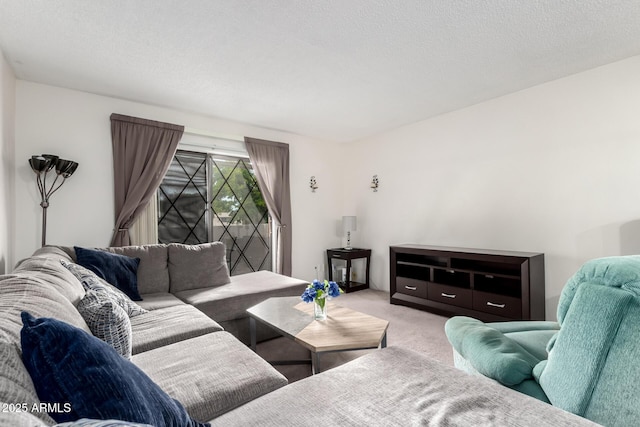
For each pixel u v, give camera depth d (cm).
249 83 290
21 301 95
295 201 465
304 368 226
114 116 313
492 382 110
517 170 323
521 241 320
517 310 283
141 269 280
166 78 278
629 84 257
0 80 220
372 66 260
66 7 183
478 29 210
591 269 100
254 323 246
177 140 352
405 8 187
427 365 123
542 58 252
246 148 410
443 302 338
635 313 86
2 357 61
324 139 499
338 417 93
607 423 87
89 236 303
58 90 291
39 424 45
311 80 285
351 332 192
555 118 296
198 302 251
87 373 66
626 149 259
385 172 459
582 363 93
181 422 84
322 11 188
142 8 184
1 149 223
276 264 438
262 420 94
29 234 276
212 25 202
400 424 88
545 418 89
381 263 465
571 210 288
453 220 378
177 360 149
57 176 282
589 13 194
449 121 379
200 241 386
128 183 320
